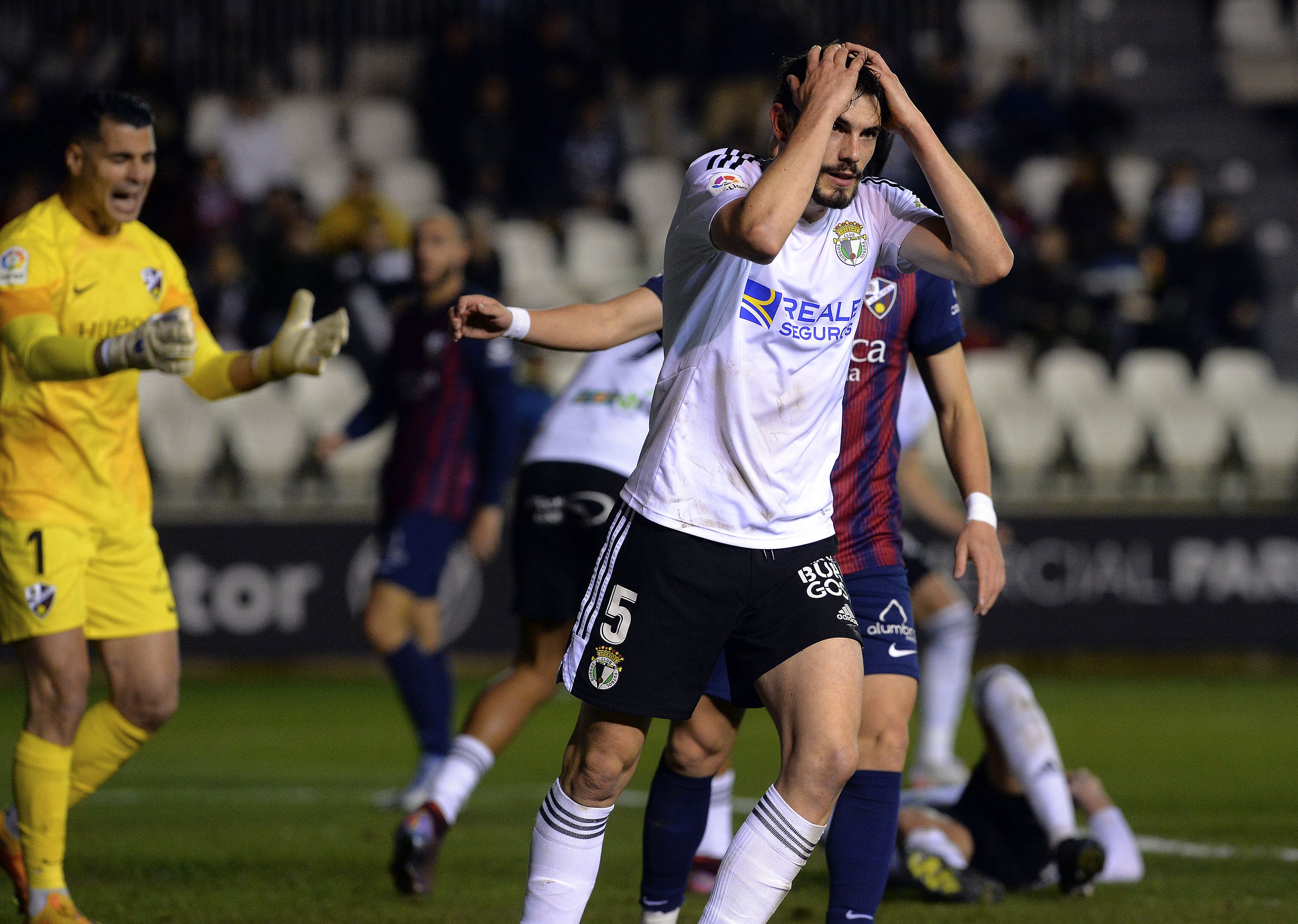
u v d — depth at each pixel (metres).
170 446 42.12
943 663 23.61
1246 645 41.06
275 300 43.75
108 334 14.73
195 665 41.09
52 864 14.02
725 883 11.36
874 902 12.95
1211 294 50.31
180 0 56.91
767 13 55.56
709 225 11.02
